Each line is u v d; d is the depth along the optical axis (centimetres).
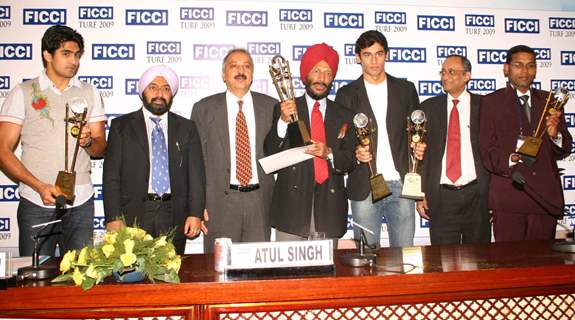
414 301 169
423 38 390
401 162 320
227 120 311
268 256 171
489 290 173
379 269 178
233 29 375
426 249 218
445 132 326
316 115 296
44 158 288
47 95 292
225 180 304
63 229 295
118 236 164
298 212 282
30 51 359
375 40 322
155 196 285
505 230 314
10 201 359
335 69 300
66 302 159
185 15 371
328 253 173
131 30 368
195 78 373
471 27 395
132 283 163
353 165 288
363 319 168
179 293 161
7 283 158
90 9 364
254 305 163
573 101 405
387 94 325
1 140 282
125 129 289
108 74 367
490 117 313
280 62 294
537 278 176
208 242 307
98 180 368
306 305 164
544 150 309
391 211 325
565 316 179
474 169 323
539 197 305
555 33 403
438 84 392
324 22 381
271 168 260
